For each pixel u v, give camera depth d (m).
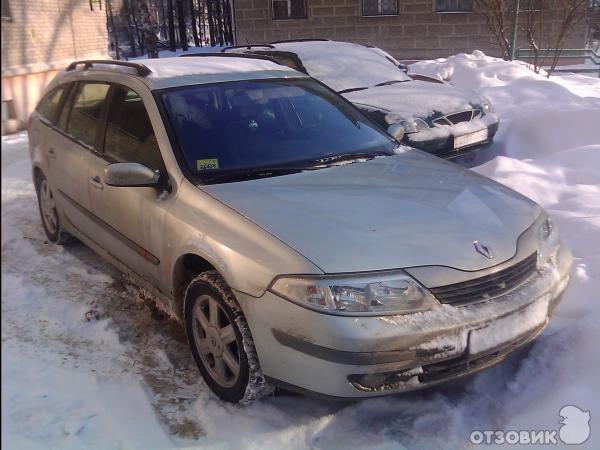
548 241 3.19
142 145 3.71
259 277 2.73
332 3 16.61
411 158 3.83
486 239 2.89
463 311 2.66
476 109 6.80
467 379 3.12
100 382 3.25
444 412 2.88
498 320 2.72
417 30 16.41
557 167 5.75
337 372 2.56
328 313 2.55
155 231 3.41
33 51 12.23
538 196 5.16
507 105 9.10
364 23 16.61
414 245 2.75
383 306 2.57
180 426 2.92
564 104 8.60
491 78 10.73
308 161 3.61
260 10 16.95
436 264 2.70
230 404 3.04
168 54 27.62
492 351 2.73
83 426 2.90
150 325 3.84
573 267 3.90
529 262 2.98
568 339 3.22
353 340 2.51
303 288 2.60
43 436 2.84
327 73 7.49
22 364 3.41
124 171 3.31
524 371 3.11
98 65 4.62
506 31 14.76
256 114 3.86
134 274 3.88
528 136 6.99
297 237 2.77
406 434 2.77
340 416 2.90
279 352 2.69
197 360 3.23
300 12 16.86
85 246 5.12
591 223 4.39
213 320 3.05
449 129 6.36
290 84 4.25
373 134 4.12
